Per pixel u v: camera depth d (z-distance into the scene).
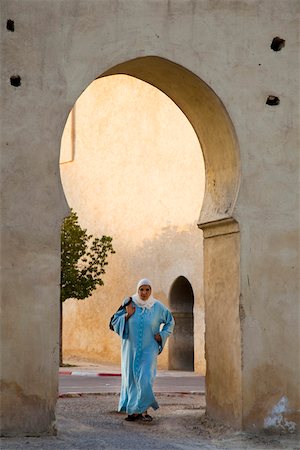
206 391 11.66
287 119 10.99
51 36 10.38
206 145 11.64
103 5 10.52
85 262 27.02
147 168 24.91
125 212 25.80
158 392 15.89
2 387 9.98
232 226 10.93
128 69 11.09
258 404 10.65
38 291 10.15
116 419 11.74
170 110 23.97
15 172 10.18
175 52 10.66
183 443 10.08
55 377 10.15
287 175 10.95
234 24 10.89
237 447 9.94
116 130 26.50
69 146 28.81
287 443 10.22
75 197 28.33
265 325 10.75
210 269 11.58
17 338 10.05
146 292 11.95
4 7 10.27
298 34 11.09
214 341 11.44
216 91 10.77
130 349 11.77
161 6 10.66
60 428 10.76
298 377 10.81
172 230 23.58
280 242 10.88
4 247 10.08
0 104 10.19
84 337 27.39
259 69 10.94
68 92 10.38
